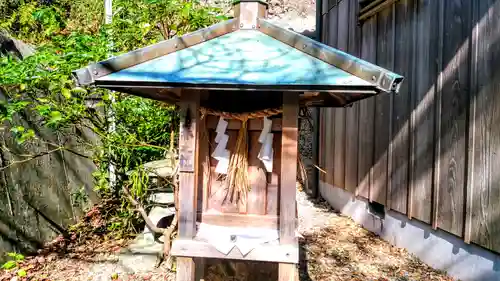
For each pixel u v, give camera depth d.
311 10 9.49
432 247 3.38
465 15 2.93
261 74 1.57
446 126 3.14
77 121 3.38
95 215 4.60
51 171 4.05
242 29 1.90
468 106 2.89
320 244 4.11
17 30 4.79
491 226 2.64
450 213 3.08
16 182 3.42
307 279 3.21
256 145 1.92
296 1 9.51
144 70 1.63
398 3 3.96
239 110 1.88
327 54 1.63
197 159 1.82
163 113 3.76
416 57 3.61
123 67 1.65
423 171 3.46
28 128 3.67
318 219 5.11
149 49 1.70
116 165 4.05
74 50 2.97
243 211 1.92
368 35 4.70
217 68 1.63
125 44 3.35
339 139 5.55
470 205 2.85
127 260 3.36
